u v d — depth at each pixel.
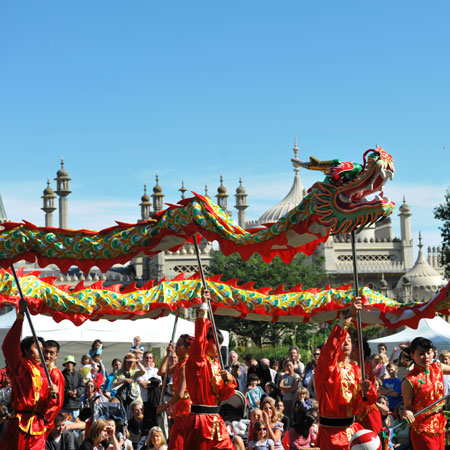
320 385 12.07
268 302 16.09
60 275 102.81
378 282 111.62
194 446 12.34
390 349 38.16
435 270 115.00
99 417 18.06
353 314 12.24
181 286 16.23
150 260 111.12
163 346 34.00
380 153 11.94
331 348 12.03
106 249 13.82
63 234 13.92
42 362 12.31
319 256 101.06
